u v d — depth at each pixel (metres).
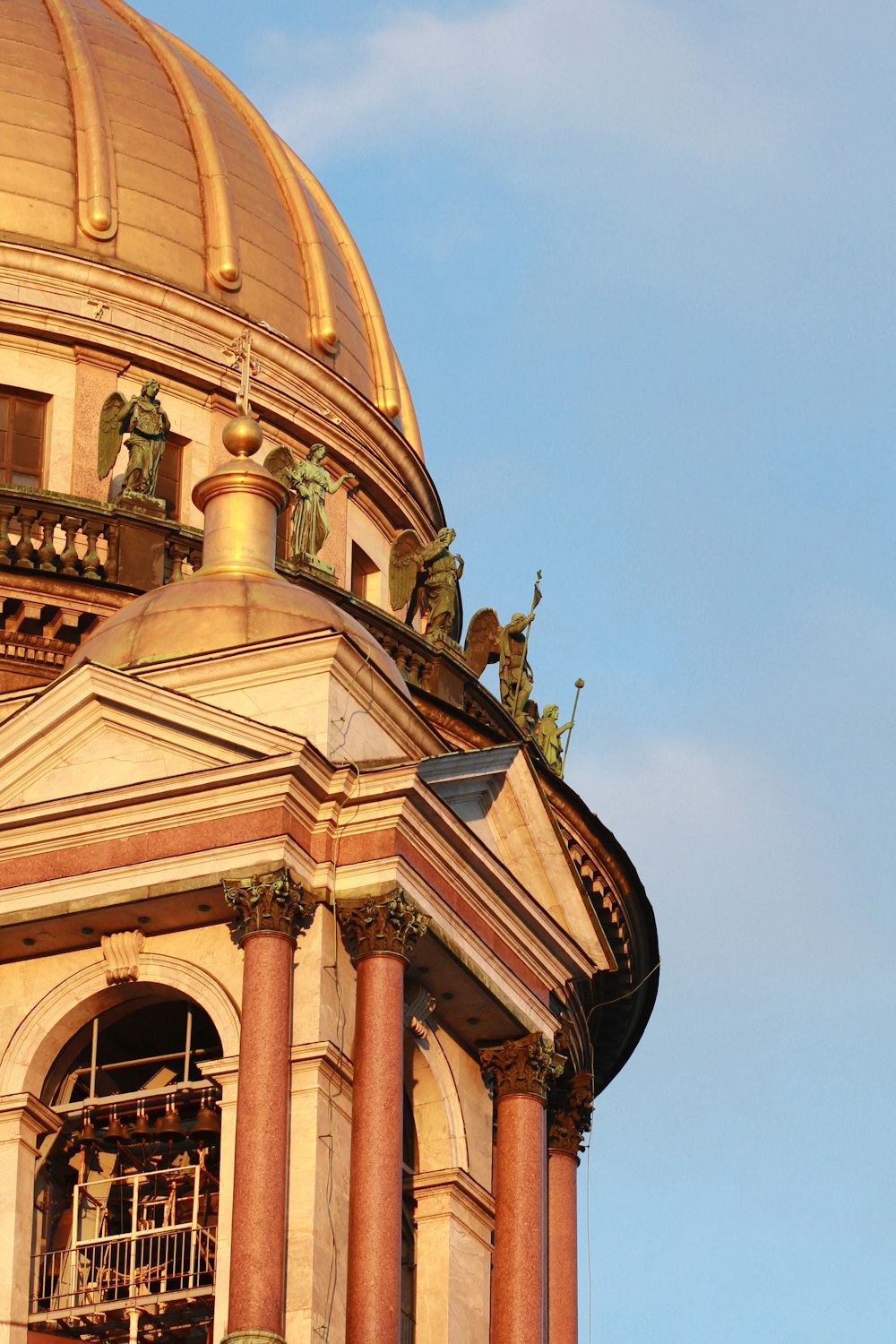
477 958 91.38
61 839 88.88
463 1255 90.56
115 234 126.75
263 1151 83.19
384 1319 83.00
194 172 131.25
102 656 92.69
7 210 125.50
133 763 89.62
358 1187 84.50
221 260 129.00
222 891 86.94
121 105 131.25
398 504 131.25
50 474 120.69
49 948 89.31
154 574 111.75
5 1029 88.81
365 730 91.31
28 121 128.38
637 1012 120.81
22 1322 85.88
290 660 90.50
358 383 133.00
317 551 119.00
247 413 100.12
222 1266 83.38
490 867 91.88
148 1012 90.88
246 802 87.81
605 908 116.50
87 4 138.00
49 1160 88.75
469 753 92.69
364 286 137.00
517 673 124.12
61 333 122.69
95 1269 88.31
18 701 92.75
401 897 87.75
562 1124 104.00
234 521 96.75
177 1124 87.62
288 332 130.38
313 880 87.81
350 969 87.50
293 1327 82.00
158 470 119.44
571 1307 101.31
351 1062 86.25
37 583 108.75
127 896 87.50
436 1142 91.38
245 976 85.88
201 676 90.75
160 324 124.75
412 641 117.44
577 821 115.12
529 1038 93.69
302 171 140.12
